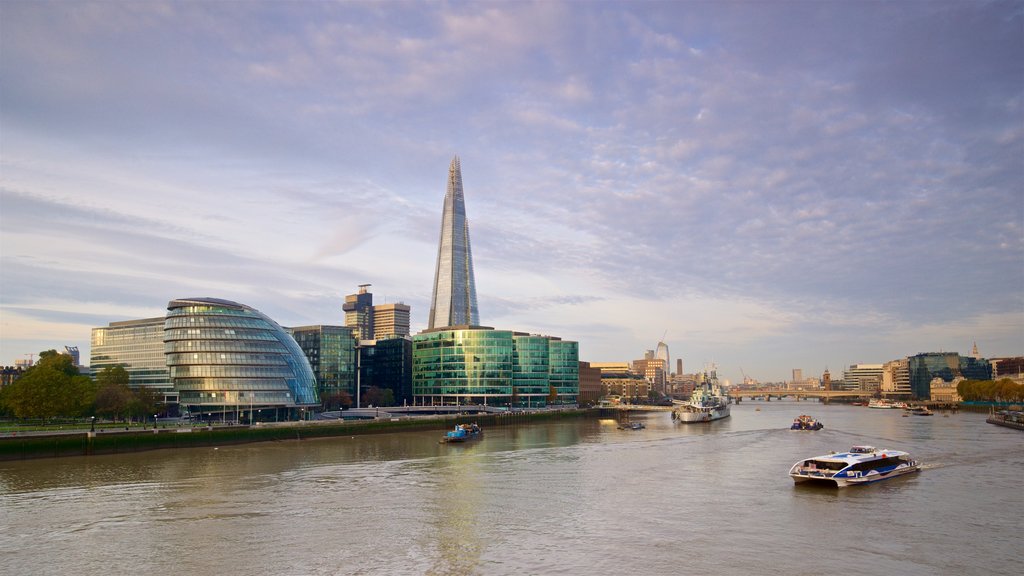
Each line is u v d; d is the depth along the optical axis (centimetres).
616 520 7406
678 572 5597
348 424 19550
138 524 7238
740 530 6950
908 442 15850
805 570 5659
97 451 13400
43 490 9250
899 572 5619
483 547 6341
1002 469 11062
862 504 8231
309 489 9381
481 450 14862
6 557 6059
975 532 6881
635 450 14688
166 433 14750
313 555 6103
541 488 9444
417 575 5553
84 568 5762
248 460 12769
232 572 5653
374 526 7156
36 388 15125
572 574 5553
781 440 16925
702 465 11875
